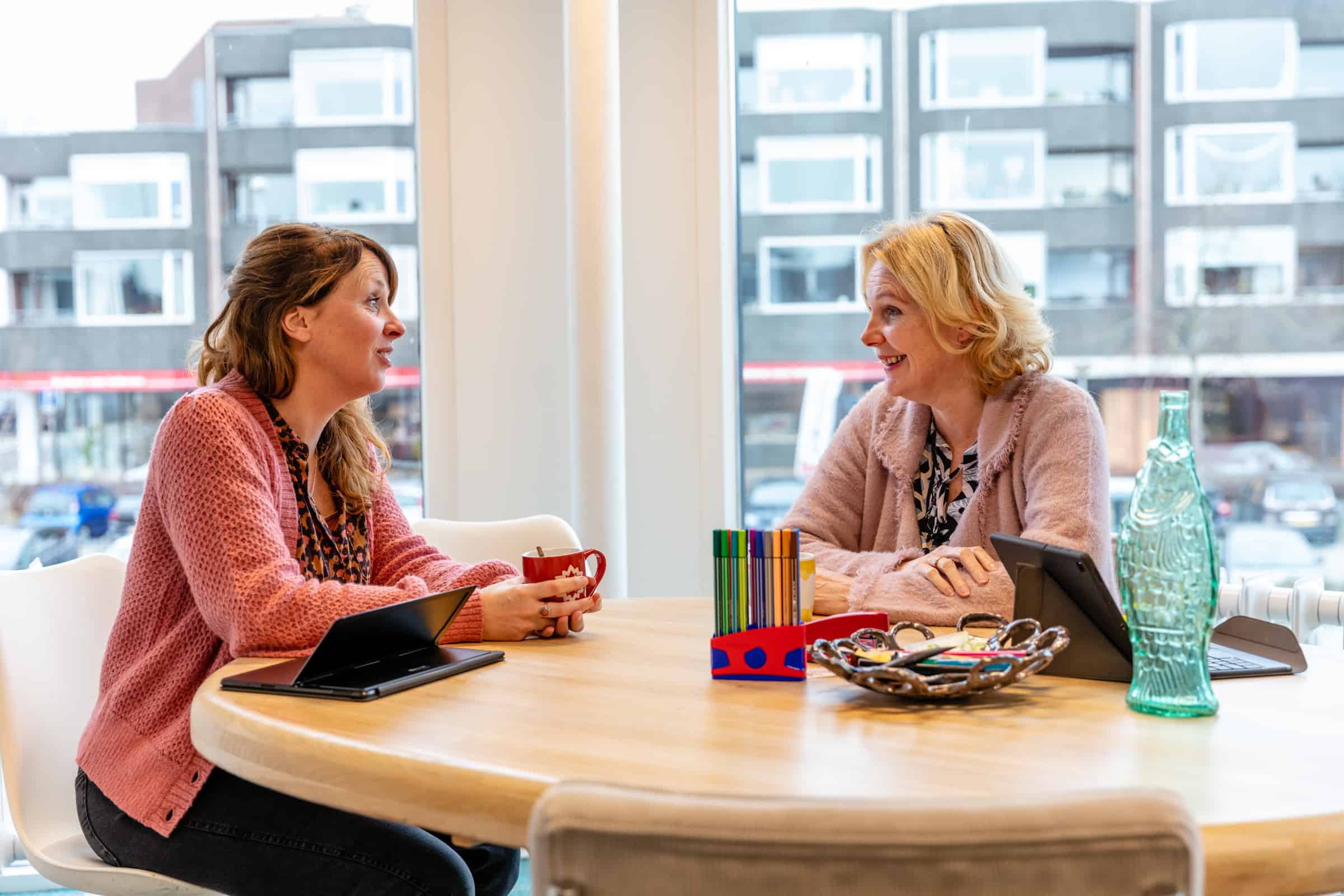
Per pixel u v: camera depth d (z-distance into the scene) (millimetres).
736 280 3139
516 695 1218
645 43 3049
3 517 3098
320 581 1606
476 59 3027
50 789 1627
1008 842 612
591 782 679
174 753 1427
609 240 2803
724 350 3100
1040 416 1811
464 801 940
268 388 1620
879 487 2055
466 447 3090
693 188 3080
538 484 3096
